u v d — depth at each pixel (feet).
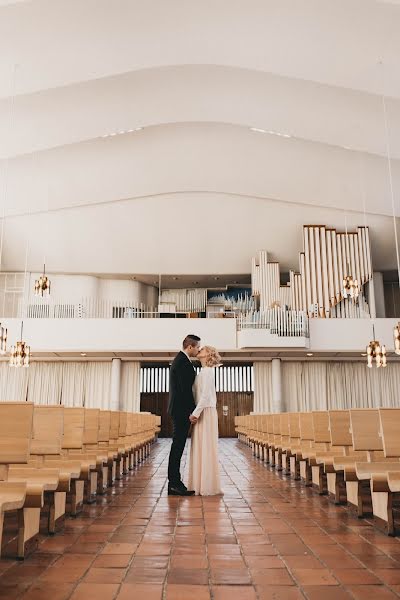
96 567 8.46
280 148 45.19
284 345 51.03
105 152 44.93
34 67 29.09
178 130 43.52
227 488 18.53
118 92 34.88
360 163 45.29
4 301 58.65
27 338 52.54
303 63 30.04
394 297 67.05
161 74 33.83
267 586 7.58
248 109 37.50
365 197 48.52
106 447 18.40
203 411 17.25
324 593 7.27
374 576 8.02
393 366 59.16
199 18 27.78
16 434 9.18
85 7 26.12
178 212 53.93
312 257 54.49
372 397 58.65
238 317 54.03
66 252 56.65
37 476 10.48
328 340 52.29
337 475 14.76
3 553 9.29
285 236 56.44
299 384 59.06
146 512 13.48
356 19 26.78
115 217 53.88
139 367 59.47
